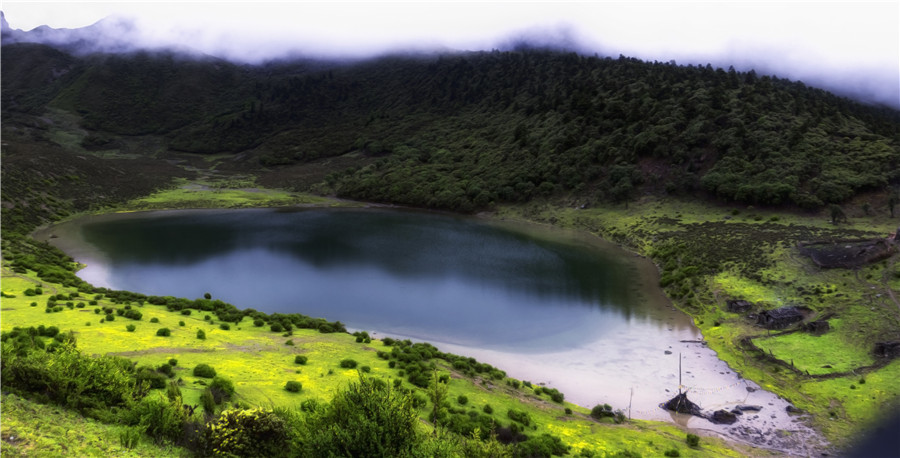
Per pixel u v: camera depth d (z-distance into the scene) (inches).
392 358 1798.7
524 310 2618.1
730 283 2716.5
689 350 2128.4
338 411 854.5
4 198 4544.8
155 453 821.2
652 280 3127.5
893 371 1803.6
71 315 1838.1
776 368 1907.0
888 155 4055.1
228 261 3560.5
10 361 949.2
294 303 2721.5
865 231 3230.8
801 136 4483.3
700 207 4288.9
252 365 1552.7
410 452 800.3
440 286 3034.0
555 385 1839.3
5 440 723.4
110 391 985.5
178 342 1688.0
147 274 3196.4
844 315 2190.0
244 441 881.5
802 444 1465.3
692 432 1515.7
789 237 3223.4
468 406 1456.7
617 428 1485.0
